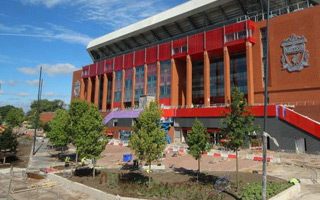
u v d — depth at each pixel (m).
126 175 27.09
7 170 32.59
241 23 56.66
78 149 26.03
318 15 46.53
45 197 21.75
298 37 48.59
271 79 51.72
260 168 29.75
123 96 83.81
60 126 40.34
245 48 59.28
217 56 66.69
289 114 42.78
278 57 51.16
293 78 48.69
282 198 18.03
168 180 24.56
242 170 28.83
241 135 20.97
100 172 28.86
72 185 24.19
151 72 75.75
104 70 92.25
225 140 22.11
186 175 26.58
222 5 65.19
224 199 18.39
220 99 65.56
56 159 41.50
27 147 56.44
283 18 51.22
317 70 45.81
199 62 72.44
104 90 91.44
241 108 21.27
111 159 39.00
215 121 54.66
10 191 23.39
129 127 68.62
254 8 61.91
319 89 45.38
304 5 56.47
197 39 64.75
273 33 52.47
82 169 30.83
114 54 103.94
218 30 60.66
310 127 40.31
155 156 22.23
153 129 22.47
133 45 94.38
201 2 68.69
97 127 26.97
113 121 74.00
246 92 59.56
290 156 37.53
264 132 16.84
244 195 18.22
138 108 70.62
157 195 19.50
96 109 27.62
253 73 55.25
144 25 84.12
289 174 26.72
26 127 118.94
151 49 76.19
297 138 41.53
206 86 61.81
